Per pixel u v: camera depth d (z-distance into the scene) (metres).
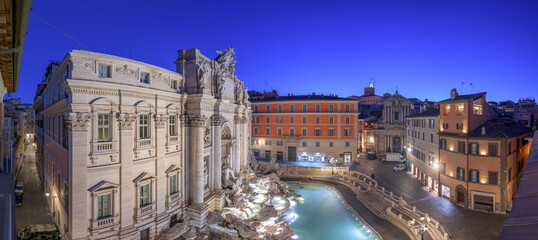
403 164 57.28
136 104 23.17
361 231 31.55
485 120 37.84
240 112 46.62
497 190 32.69
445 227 29.23
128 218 22.47
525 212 6.25
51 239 25.53
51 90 31.45
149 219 24.45
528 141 39.91
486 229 28.77
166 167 26.95
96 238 20.69
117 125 21.95
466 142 34.94
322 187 49.75
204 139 32.09
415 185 44.78
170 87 27.53
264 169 57.12
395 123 67.19
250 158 55.91
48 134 34.28
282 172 55.66
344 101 63.53
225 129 40.84
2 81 14.02
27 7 6.62
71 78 19.36
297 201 41.44
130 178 22.62
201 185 29.84
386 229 31.58
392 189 42.53
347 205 40.00
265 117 67.38
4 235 6.34
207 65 31.78
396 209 35.19
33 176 50.59
